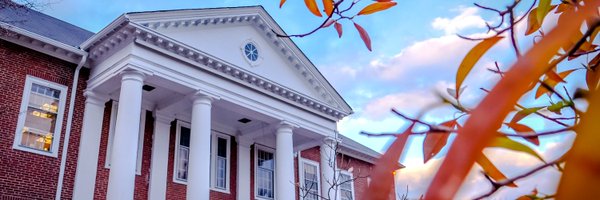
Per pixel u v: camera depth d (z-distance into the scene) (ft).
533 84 1.23
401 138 1.45
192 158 50.08
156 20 49.90
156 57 49.90
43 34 52.03
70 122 49.39
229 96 55.72
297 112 63.93
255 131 65.87
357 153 84.89
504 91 1.00
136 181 53.72
